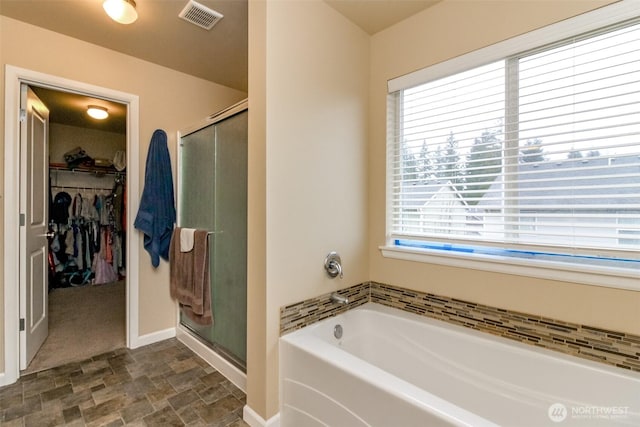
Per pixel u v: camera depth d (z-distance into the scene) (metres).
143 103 2.57
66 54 2.20
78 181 4.52
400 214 2.11
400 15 1.98
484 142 1.74
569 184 1.49
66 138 4.40
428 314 1.96
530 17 1.54
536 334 1.57
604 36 1.39
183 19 2.03
